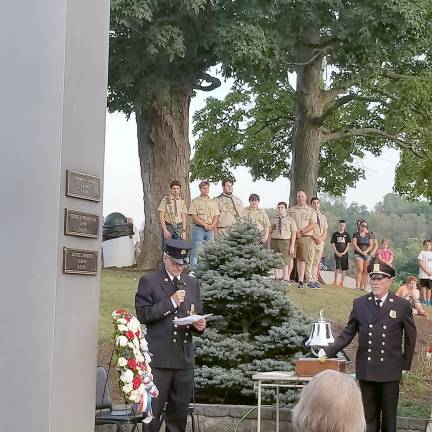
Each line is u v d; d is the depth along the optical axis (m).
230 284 10.84
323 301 18.20
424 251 22.27
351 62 27.66
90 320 6.88
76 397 6.70
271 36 23.94
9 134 6.48
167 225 18.38
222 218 17.91
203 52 23.67
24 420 6.34
